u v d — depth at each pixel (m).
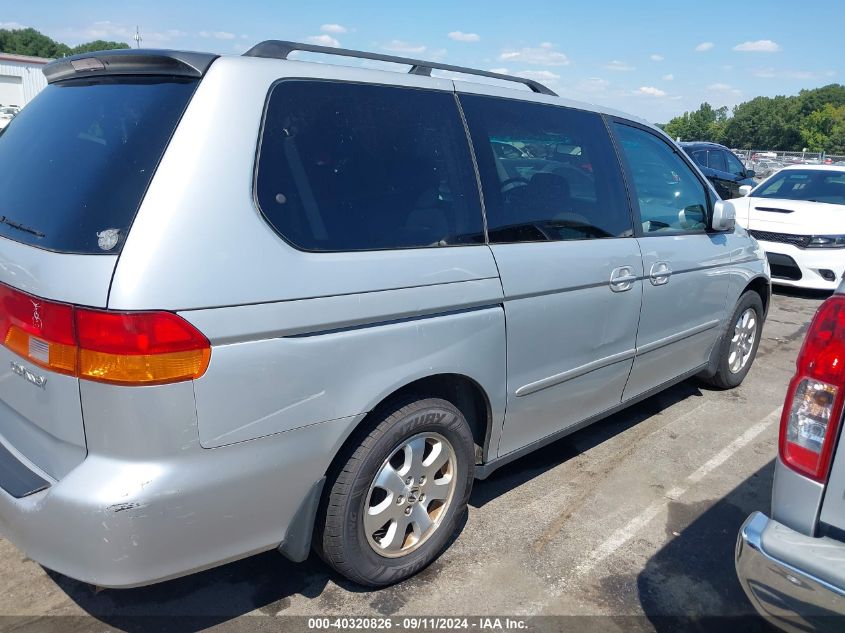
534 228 3.00
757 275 4.75
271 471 2.15
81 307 1.88
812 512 1.93
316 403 2.20
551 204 3.12
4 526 2.09
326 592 2.64
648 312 3.67
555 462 3.80
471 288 2.63
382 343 2.35
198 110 2.07
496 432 2.94
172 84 2.18
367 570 2.54
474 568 2.82
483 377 2.74
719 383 4.93
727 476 3.70
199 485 2.00
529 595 2.67
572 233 3.20
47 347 1.97
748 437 4.22
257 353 2.04
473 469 2.86
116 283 1.86
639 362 3.75
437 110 2.74
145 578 1.99
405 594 2.65
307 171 2.27
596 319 3.30
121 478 1.91
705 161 13.53
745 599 2.70
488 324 2.71
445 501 2.78
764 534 1.94
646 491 3.51
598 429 4.28
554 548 2.98
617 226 3.49
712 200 4.32
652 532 3.14
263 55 2.34
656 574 2.83
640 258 3.54
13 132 2.63
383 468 2.49
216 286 1.96
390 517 2.57
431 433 2.63
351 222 2.34
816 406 1.92
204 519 2.04
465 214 2.72
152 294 1.87
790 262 8.18
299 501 2.27
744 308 4.79
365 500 2.46
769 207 8.74
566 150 3.29
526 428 3.12
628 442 4.09
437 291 2.51
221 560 2.15
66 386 1.95
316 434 2.23
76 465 1.99
